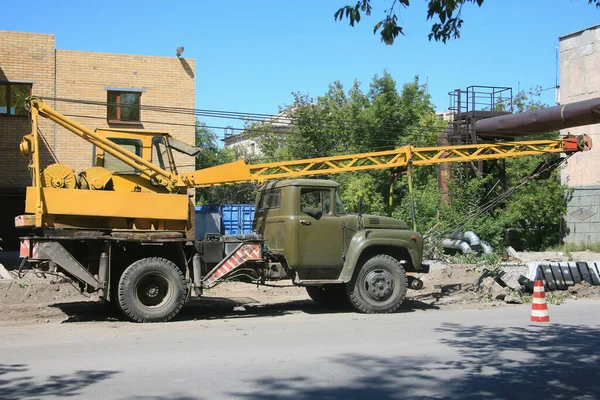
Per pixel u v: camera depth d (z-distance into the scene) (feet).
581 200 107.14
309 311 43.19
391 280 42.06
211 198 123.95
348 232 42.16
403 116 112.78
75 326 35.40
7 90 68.08
